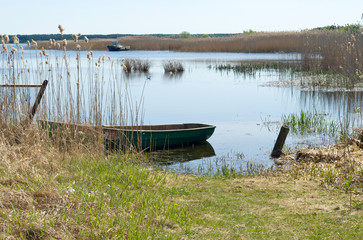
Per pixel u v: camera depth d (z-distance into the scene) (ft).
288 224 17.65
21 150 24.67
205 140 39.86
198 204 20.40
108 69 115.24
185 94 72.08
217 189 23.50
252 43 188.24
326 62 86.17
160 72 113.50
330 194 21.98
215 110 56.85
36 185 18.92
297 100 62.75
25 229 14.33
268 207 20.03
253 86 81.66
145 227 16.30
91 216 16.22
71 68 111.96
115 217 16.65
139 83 86.48
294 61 122.83
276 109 56.49
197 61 149.48
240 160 33.09
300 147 36.50
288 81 82.74
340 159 28.91
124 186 22.27
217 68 120.98
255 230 16.92
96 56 176.96
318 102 59.67
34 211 15.83
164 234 15.99
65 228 14.87
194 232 16.44
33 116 30.71
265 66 114.21
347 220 17.93
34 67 81.97
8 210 15.67
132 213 17.28
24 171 20.43
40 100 31.14
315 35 95.09
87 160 26.27
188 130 37.14
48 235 14.23
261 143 38.81
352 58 64.75
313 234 16.52
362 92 62.34
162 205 19.47
